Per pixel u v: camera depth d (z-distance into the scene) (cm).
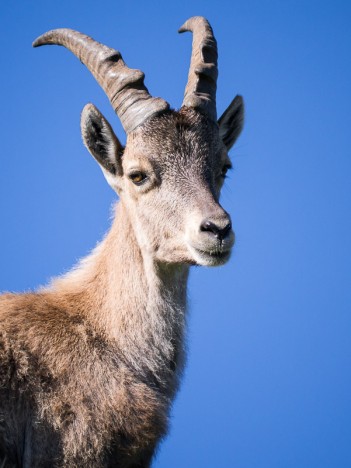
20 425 3089
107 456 3095
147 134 3384
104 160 3500
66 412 3081
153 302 3328
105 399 3123
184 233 3222
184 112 3466
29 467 3061
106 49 3631
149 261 3322
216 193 3428
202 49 3744
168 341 3347
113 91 3547
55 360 3153
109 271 3391
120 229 3425
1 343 3158
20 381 3111
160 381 3316
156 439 3184
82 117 3444
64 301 3397
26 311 3288
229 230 3169
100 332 3300
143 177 3347
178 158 3341
